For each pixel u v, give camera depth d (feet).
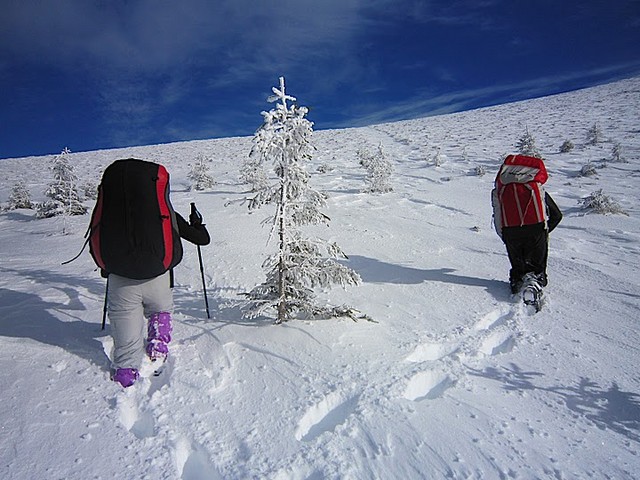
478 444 7.48
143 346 10.32
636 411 8.73
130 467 6.73
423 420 8.05
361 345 10.98
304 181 11.16
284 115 10.77
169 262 9.35
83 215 38.65
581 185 45.78
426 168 62.75
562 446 7.57
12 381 8.73
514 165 15.66
